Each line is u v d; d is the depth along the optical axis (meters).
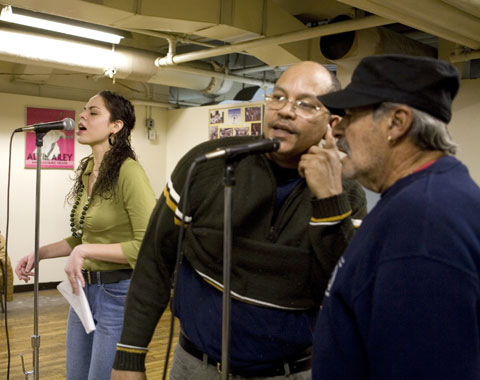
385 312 0.87
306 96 1.24
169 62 5.37
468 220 0.86
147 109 7.59
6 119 6.49
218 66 6.16
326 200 1.19
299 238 1.30
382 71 0.98
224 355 1.16
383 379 0.89
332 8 4.87
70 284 2.11
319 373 1.01
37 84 6.77
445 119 0.97
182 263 1.49
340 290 0.97
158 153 7.73
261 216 1.33
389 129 0.98
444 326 0.83
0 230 6.46
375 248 0.92
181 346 1.50
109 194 2.16
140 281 1.56
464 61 4.35
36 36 4.94
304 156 1.22
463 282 0.83
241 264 1.32
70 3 3.49
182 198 1.43
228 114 6.75
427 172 0.94
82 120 2.29
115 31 5.44
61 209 6.84
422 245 0.85
